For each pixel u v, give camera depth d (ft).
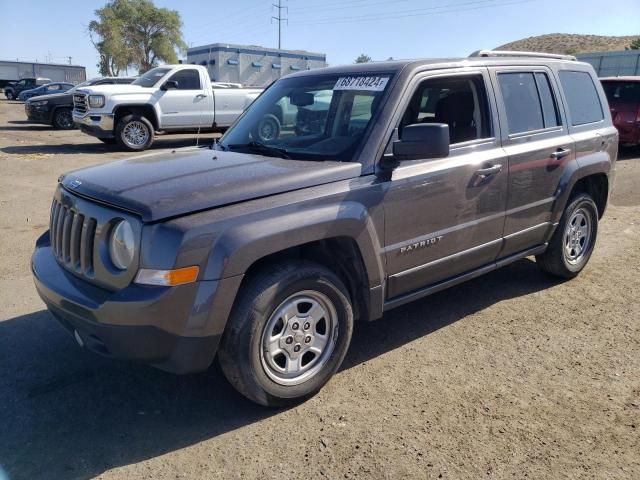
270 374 10.28
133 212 9.25
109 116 45.34
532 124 14.85
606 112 17.72
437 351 12.97
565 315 14.87
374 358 12.67
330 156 11.61
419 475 8.95
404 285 12.21
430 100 12.93
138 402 10.98
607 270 18.22
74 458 9.37
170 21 200.75
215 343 9.46
